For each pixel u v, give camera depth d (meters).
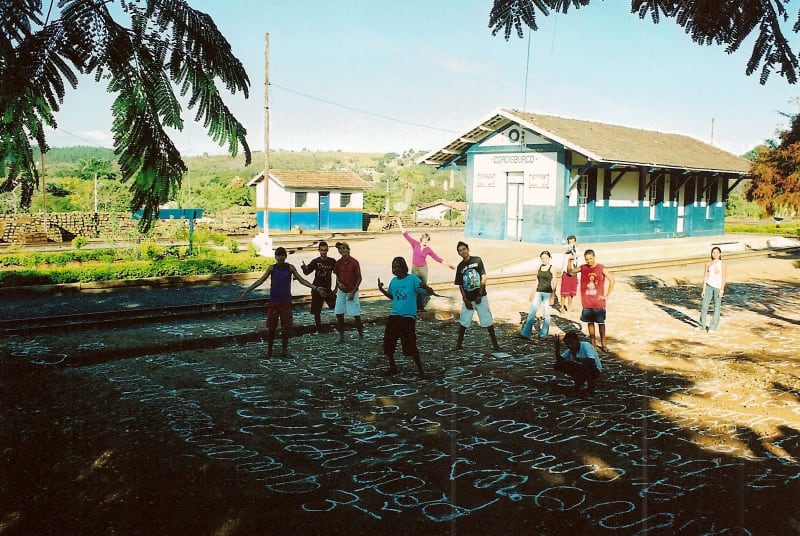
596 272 10.75
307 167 136.62
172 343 10.69
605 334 11.89
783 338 12.09
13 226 30.14
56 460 5.95
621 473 5.82
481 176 28.73
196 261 19.06
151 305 14.62
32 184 2.32
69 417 7.10
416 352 8.97
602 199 27.52
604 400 8.01
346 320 13.20
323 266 11.78
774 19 2.51
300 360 9.90
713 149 37.84
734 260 28.12
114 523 4.82
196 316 13.38
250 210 48.66
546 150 25.91
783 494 5.41
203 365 9.51
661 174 30.36
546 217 26.09
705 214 35.09
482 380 8.87
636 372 9.45
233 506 5.11
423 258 13.19
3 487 5.38
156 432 6.70
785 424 7.18
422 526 4.82
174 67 2.26
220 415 7.27
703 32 2.62
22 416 7.11
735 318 14.32
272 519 4.91
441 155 30.34
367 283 18.25
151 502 5.16
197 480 5.57
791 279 21.80
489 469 5.88
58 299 15.35
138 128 2.21
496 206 28.20
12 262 19.86
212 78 2.32
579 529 4.79
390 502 5.21
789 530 4.77
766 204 25.03
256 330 11.86
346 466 5.92
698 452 6.33
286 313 10.09
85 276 17.14
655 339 11.90
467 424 7.08
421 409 7.59
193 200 42.12
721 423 7.20
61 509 5.03
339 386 8.51
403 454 6.21
